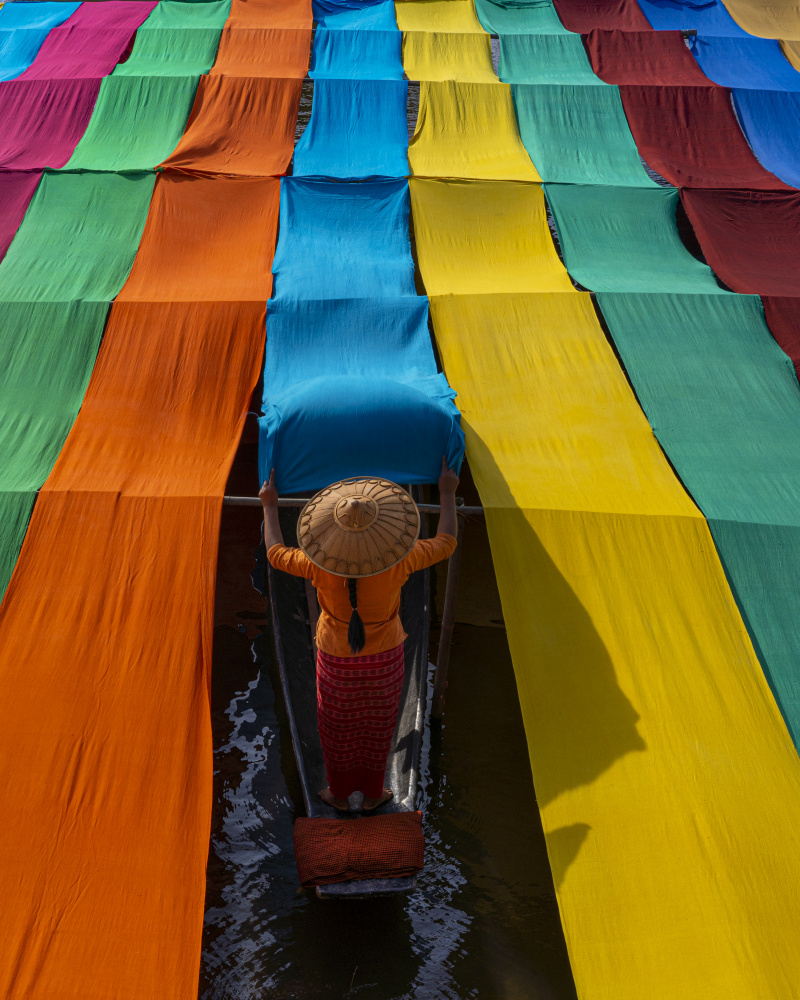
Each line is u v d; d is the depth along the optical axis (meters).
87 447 6.85
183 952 4.33
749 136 12.06
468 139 11.59
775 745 5.22
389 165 10.93
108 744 5.14
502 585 5.98
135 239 9.20
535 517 6.33
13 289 8.30
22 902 4.47
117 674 5.46
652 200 10.31
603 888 4.56
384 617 4.59
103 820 4.81
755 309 8.56
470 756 7.37
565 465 6.91
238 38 13.33
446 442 6.61
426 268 9.25
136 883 4.57
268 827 6.72
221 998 5.51
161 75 11.87
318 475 6.40
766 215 10.29
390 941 5.89
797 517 6.49
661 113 12.02
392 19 14.37
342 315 8.23
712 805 4.91
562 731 5.28
